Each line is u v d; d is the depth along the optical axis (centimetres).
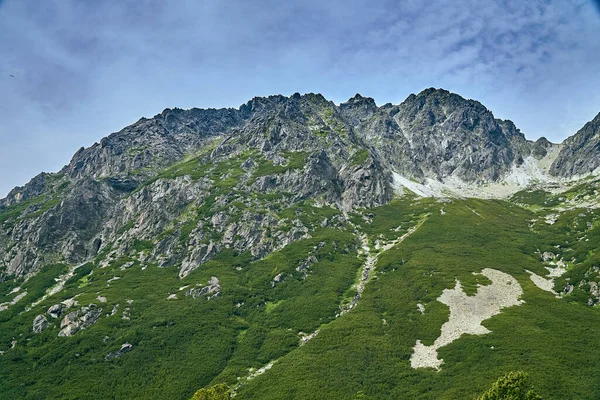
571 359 11450
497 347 12388
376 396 10988
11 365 14550
